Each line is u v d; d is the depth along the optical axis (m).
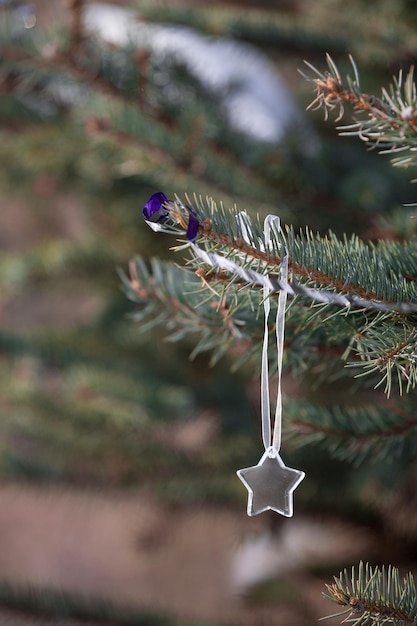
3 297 3.48
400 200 2.37
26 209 4.29
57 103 2.61
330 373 1.77
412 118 1.44
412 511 2.79
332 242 1.51
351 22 2.53
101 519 6.44
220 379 3.21
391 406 1.69
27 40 2.12
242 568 3.59
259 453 2.90
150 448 2.95
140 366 3.27
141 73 2.18
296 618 2.85
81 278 3.47
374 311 1.54
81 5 2.10
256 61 2.67
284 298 1.44
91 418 2.95
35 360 3.18
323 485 2.77
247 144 2.31
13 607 2.23
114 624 2.27
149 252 3.44
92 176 3.22
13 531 6.59
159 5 2.45
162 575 5.38
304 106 2.73
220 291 1.53
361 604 1.46
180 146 2.14
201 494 2.87
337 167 2.48
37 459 2.95
